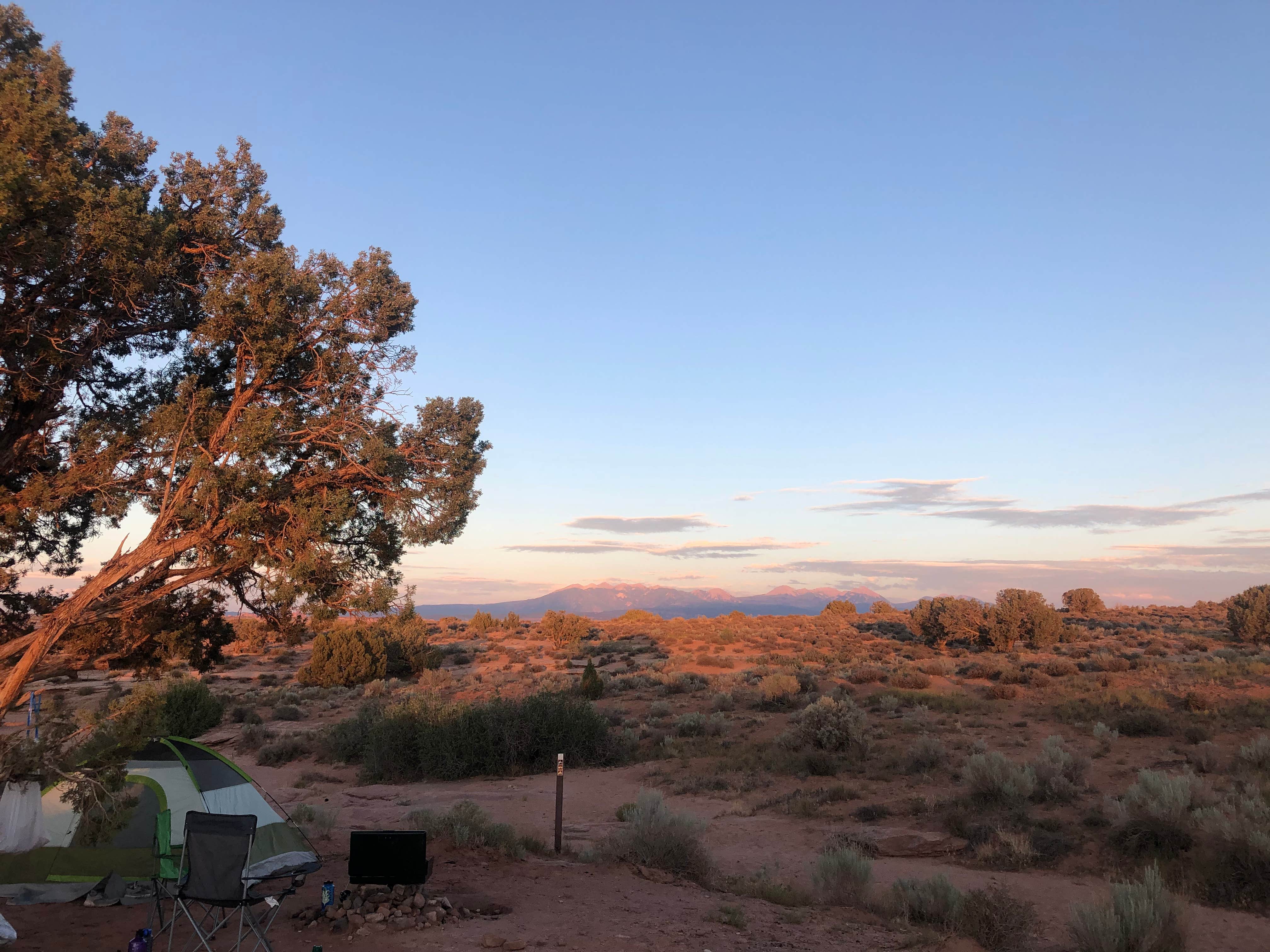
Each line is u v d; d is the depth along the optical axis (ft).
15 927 26.89
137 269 30.55
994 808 54.13
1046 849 45.85
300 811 53.98
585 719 89.97
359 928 27.94
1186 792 45.42
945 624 184.24
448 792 75.87
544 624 242.78
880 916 35.55
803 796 64.18
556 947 27.02
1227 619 190.29
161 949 25.32
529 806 68.59
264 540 34.42
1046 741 65.82
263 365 34.37
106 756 25.67
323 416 35.78
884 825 54.70
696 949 27.86
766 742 87.71
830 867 39.32
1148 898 31.22
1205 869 39.83
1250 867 38.06
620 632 258.78
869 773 69.56
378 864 30.96
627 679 148.56
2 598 38.88
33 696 36.70
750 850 52.16
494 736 87.20
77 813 27.91
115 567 32.27
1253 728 71.00
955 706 98.22
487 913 30.73
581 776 82.12
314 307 35.63
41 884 30.55
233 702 138.00
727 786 70.69
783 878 44.68
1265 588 174.81
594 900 34.17
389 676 175.22
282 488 33.94
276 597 33.53
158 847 31.32
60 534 40.81
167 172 36.99
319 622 34.83
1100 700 92.38
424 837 31.24
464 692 144.77
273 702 139.23
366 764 87.10
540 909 32.04
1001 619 179.63
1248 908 36.29
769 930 31.55
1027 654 165.89
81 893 30.48
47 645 31.55
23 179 26.21
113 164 34.32
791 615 312.29
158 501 36.63
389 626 36.22
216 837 24.41
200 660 42.80
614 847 44.39
